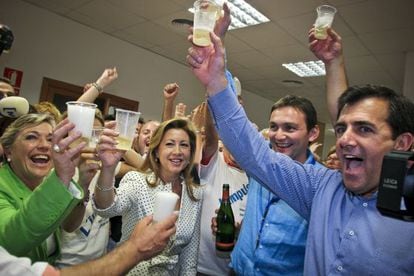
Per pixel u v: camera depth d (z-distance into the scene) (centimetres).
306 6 331
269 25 387
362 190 91
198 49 92
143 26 439
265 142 107
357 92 91
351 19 344
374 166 87
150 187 153
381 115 86
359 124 87
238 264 132
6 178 117
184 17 395
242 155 100
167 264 147
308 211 110
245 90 712
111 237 201
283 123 146
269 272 121
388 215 62
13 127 122
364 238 86
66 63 436
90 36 459
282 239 121
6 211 99
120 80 496
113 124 110
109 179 118
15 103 122
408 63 416
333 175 105
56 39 425
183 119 169
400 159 60
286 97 154
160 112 551
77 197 88
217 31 94
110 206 125
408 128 86
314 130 155
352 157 89
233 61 531
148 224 96
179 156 158
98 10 403
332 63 135
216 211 168
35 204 85
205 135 172
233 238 167
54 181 85
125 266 86
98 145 108
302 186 108
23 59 398
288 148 147
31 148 120
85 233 165
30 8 401
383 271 81
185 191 162
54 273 76
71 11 414
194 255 160
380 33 370
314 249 95
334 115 130
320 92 666
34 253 110
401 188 59
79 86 450
